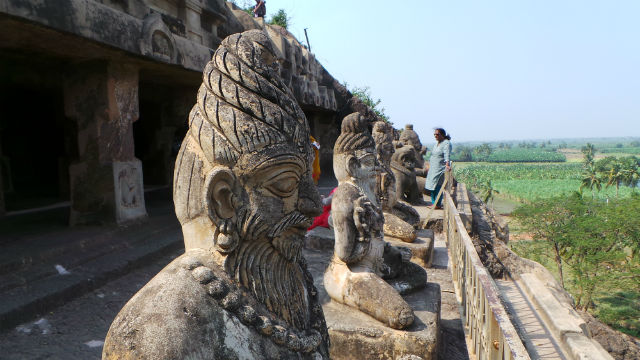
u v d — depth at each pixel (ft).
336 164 9.62
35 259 11.98
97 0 13.06
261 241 4.27
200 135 4.07
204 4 19.99
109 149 15.76
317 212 4.65
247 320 3.82
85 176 15.98
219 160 3.99
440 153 24.29
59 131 29.37
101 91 15.51
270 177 4.09
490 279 7.32
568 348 14.26
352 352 8.14
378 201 9.87
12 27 10.91
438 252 17.44
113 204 15.80
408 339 7.84
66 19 11.06
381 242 9.54
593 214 88.53
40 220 17.38
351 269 9.12
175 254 15.78
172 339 3.27
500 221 26.27
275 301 4.27
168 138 26.58
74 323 10.12
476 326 8.42
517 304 18.10
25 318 9.84
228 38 4.47
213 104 4.07
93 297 11.59
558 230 82.07
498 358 6.29
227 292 3.78
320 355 4.76
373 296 8.42
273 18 53.78
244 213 4.03
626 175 185.26
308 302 5.01
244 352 3.73
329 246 14.25
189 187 4.09
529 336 15.55
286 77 29.50
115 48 13.28
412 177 23.39
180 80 22.21
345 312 8.87
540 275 20.48
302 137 4.44
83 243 13.79
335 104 42.93
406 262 10.52
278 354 4.03
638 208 76.69
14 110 27.40
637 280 69.51
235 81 4.14
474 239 21.27
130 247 14.97
